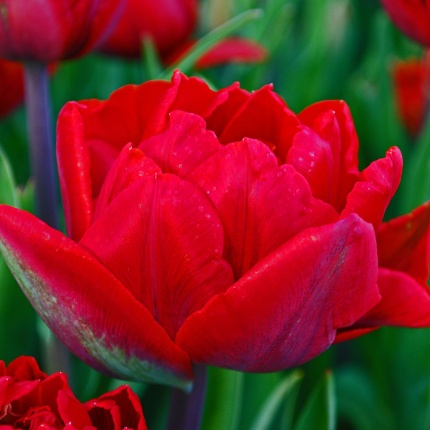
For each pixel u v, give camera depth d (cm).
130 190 46
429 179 67
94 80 79
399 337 71
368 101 83
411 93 84
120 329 47
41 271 47
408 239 51
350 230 46
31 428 46
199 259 47
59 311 48
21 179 73
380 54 81
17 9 54
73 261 46
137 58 72
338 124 49
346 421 78
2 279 56
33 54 55
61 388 47
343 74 95
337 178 49
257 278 46
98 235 47
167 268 47
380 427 74
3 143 73
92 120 50
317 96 82
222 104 49
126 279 47
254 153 47
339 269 46
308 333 48
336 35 93
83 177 48
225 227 47
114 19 55
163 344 47
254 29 81
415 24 61
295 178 47
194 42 74
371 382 76
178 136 47
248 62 77
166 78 58
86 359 49
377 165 48
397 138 81
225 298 46
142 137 49
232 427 57
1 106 63
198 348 47
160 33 69
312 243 46
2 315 57
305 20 99
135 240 47
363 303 48
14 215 47
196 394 50
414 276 51
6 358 57
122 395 47
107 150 50
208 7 80
